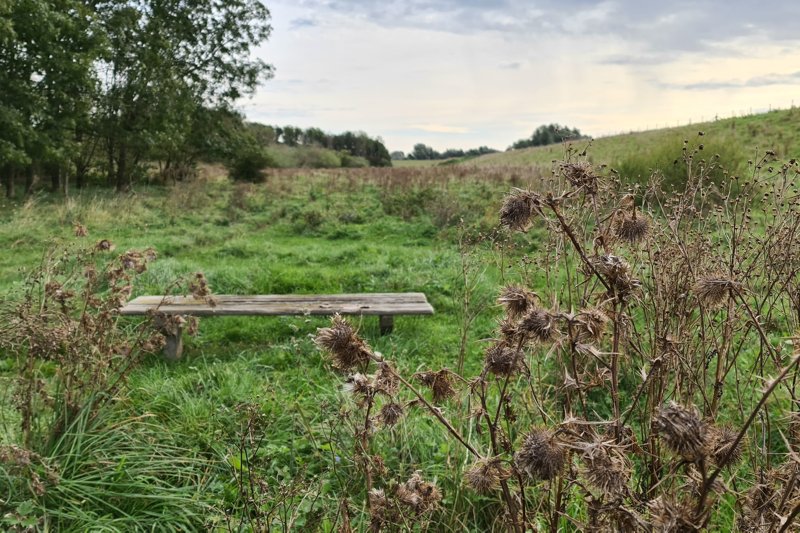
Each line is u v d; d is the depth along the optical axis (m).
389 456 3.47
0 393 4.03
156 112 24.58
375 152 67.50
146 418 4.01
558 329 1.61
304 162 49.25
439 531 2.97
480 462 1.66
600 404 3.87
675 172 11.61
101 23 23.25
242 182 26.12
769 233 2.98
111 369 4.10
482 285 7.27
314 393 4.53
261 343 6.25
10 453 2.93
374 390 1.80
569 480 1.65
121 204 16.83
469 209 15.34
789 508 1.72
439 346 5.98
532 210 1.55
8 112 17.81
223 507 3.13
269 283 8.58
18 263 9.80
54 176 22.97
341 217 15.73
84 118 21.58
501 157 55.12
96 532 2.93
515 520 1.66
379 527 2.16
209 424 3.99
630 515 1.43
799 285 2.70
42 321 3.67
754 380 3.43
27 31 18.64
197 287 5.19
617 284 1.59
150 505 3.19
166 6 27.81
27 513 2.78
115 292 4.14
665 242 3.00
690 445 1.24
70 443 3.37
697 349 3.01
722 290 1.81
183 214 16.44
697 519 1.33
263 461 3.37
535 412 3.03
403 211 16.00
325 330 1.76
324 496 3.08
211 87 30.19
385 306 6.20
